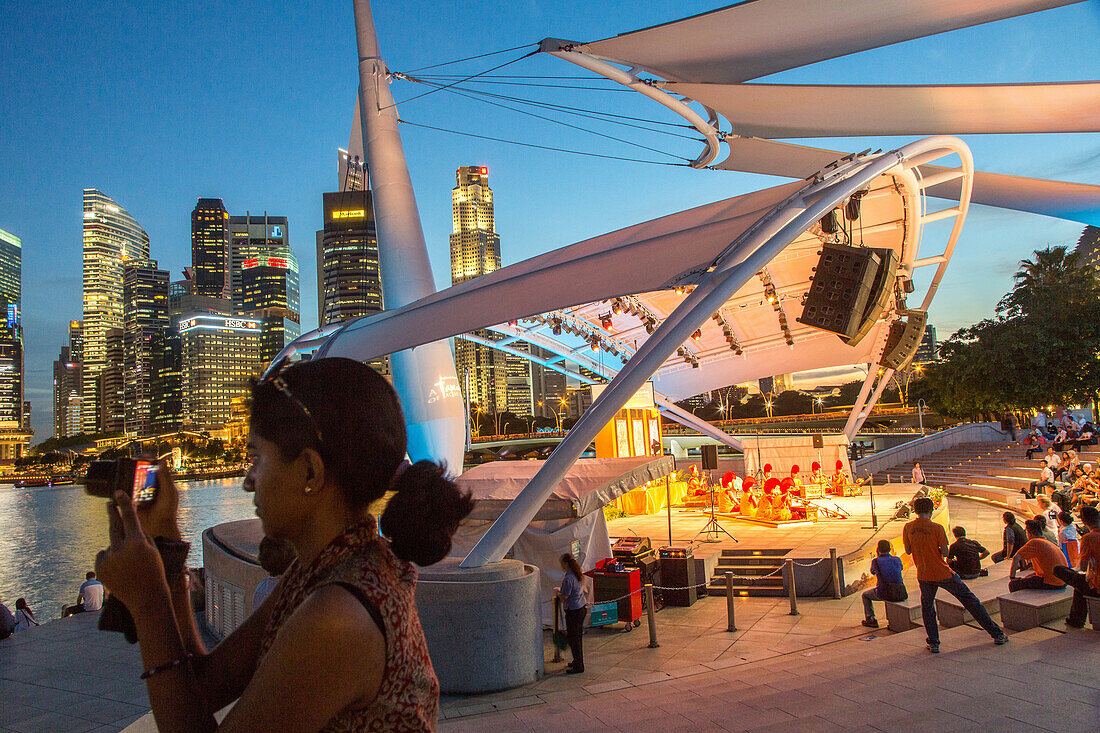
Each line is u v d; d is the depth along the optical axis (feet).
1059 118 43.32
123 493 3.55
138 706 30.89
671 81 47.65
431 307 49.03
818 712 21.93
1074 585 28.30
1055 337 134.51
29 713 30.37
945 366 157.89
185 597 3.93
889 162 42.70
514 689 31.40
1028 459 109.50
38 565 232.12
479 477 50.44
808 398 573.33
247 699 2.91
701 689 27.35
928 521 28.50
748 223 39.17
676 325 36.06
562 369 105.19
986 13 39.47
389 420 3.73
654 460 52.49
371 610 3.22
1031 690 21.71
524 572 33.55
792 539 58.23
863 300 43.09
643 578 45.98
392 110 68.18
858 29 41.32
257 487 3.57
